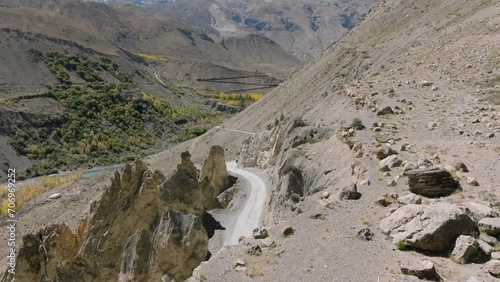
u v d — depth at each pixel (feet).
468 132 104.17
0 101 538.88
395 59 238.07
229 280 57.57
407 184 76.59
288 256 61.46
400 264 54.34
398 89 159.94
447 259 55.01
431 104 135.85
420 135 108.99
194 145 409.08
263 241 66.18
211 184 185.68
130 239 115.65
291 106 370.32
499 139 95.66
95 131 564.71
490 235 57.06
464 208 61.16
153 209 141.28
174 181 144.66
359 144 105.91
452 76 164.04
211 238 137.08
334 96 206.80
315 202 85.40
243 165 242.17
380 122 123.75
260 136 241.55
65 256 139.44
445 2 331.57
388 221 64.69
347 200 77.41
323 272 56.54
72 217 230.89
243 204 166.81
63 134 533.14
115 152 533.14
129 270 110.52
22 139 488.02
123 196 142.20
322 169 115.65
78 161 488.02
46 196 307.78
